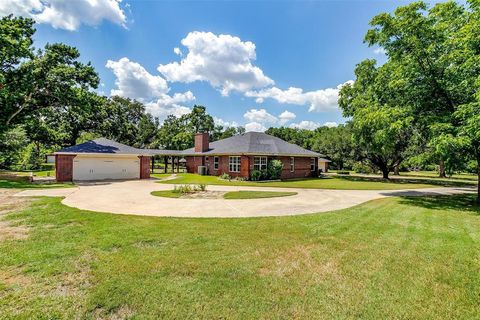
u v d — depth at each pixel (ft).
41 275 12.84
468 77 35.68
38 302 10.44
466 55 34.35
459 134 33.78
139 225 22.85
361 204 36.32
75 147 72.18
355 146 93.71
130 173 78.74
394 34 43.96
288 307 10.43
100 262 14.49
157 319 9.48
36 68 65.87
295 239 19.34
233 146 83.97
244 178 74.28
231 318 9.64
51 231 20.61
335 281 12.73
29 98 67.62
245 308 10.31
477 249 17.49
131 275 12.99
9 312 9.73
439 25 38.68
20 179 65.92
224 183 66.13
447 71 38.37
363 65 85.81
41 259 14.79
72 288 11.62
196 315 9.78
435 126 36.19
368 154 93.56
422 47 39.93
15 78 63.98
